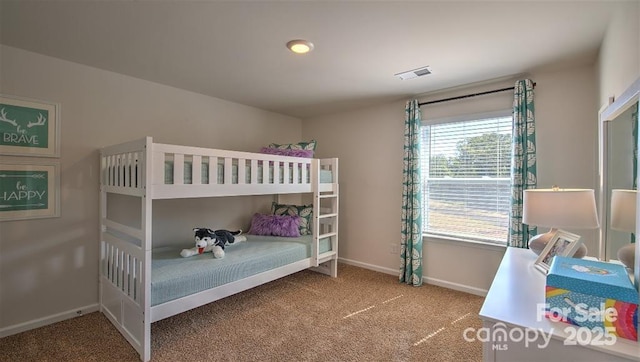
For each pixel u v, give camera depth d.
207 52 2.31
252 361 1.97
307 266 3.27
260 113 4.09
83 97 2.57
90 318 2.52
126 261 2.22
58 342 2.16
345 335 2.30
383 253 3.84
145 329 1.96
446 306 2.83
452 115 3.26
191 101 3.32
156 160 2.09
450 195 3.32
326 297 3.03
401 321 2.53
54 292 2.44
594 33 1.98
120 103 2.78
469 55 2.34
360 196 4.06
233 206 3.79
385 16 1.79
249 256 2.71
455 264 3.27
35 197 2.35
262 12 1.76
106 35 2.05
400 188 3.69
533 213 1.81
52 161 2.42
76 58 2.43
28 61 2.30
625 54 1.55
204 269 2.33
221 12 1.76
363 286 3.34
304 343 2.19
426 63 2.50
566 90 2.61
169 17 1.82
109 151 2.48
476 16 1.78
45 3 1.67
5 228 2.23
